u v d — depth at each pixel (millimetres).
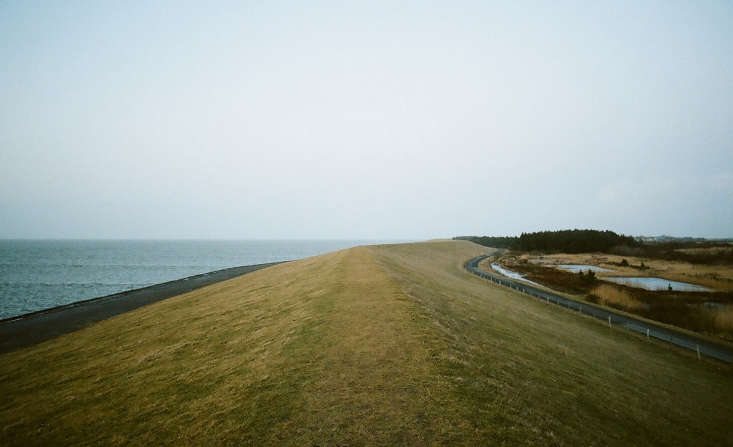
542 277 64062
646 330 29656
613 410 12375
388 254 64000
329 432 8047
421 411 8719
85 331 27062
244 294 31594
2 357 22281
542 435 8445
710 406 15836
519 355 15688
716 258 92000
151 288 54875
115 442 9594
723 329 30891
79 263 113062
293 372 11305
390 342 13195
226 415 9492
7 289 59031
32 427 11375
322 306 19344
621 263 89688
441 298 24969
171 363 15539
